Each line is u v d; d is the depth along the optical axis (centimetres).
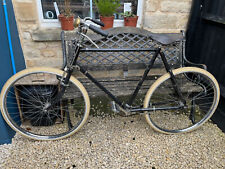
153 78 206
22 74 146
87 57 189
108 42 198
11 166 149
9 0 170
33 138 169
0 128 160
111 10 197
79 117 204
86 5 211
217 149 169
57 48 209
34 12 192
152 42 195
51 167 150
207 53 210
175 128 195
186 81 194
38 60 213
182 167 153
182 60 200
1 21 152
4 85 147
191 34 215
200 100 221
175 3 204
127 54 193
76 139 176
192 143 176
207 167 153
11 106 171
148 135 184
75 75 195
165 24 214
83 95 159
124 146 170
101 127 191
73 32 188
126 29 189
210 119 209
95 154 162
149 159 159
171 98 218
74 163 154
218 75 196
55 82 172
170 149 169
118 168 151
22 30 196
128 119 204
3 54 156
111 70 207
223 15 180
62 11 206
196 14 205
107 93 166
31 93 171
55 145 169
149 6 202
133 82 194
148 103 169
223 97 189
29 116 183
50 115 184
